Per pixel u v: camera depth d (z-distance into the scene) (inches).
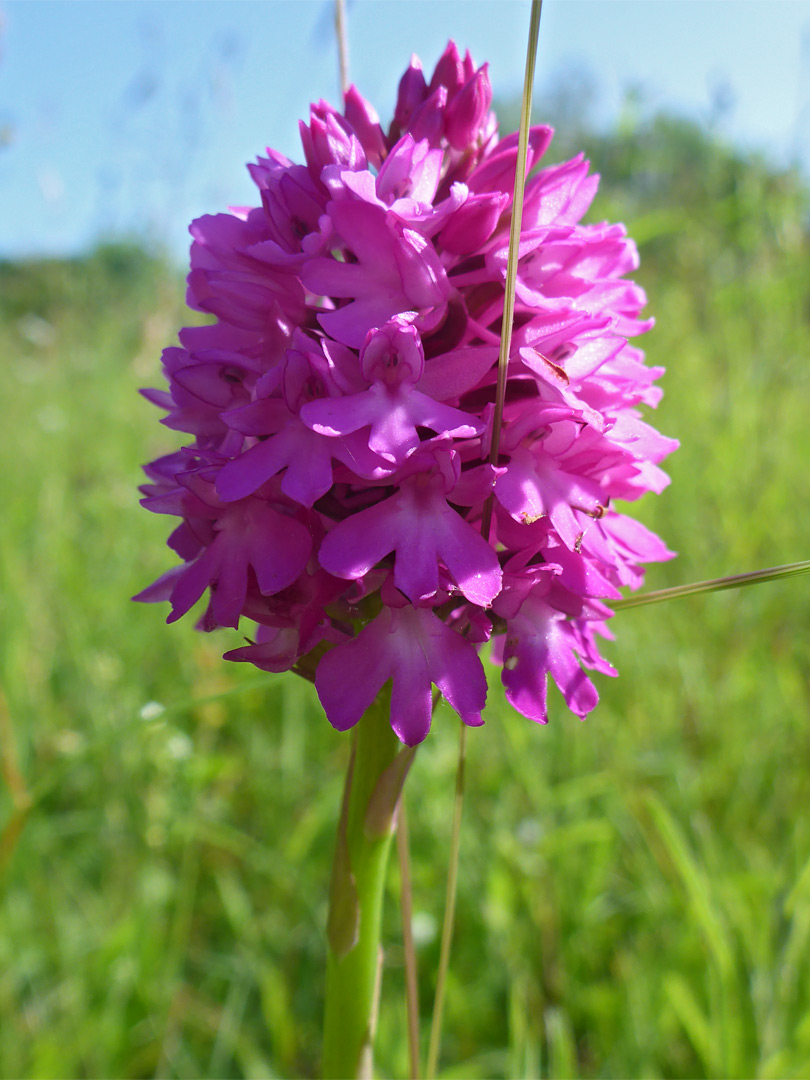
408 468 2.4
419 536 2.4
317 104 3.0
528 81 2.3
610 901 5.1
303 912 5.1
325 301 3.0
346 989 2.9
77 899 5.2
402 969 4.8
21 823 4.0
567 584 2.6
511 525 2.6
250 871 5.4
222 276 2.7
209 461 2.6
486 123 3.1
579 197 2.9
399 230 2.5
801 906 4.0
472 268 2.7
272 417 2.4
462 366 2.5
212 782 6.1
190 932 5.2
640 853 5.1
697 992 4.3
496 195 2.6
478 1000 4.6
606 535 3.0
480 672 2.4
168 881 5.2
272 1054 4.6
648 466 2.9
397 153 2.6
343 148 2.7
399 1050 4.2
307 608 2.4
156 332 10.0
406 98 3.1
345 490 2.6
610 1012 4.4
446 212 2.5
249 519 2.5
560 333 2.5
